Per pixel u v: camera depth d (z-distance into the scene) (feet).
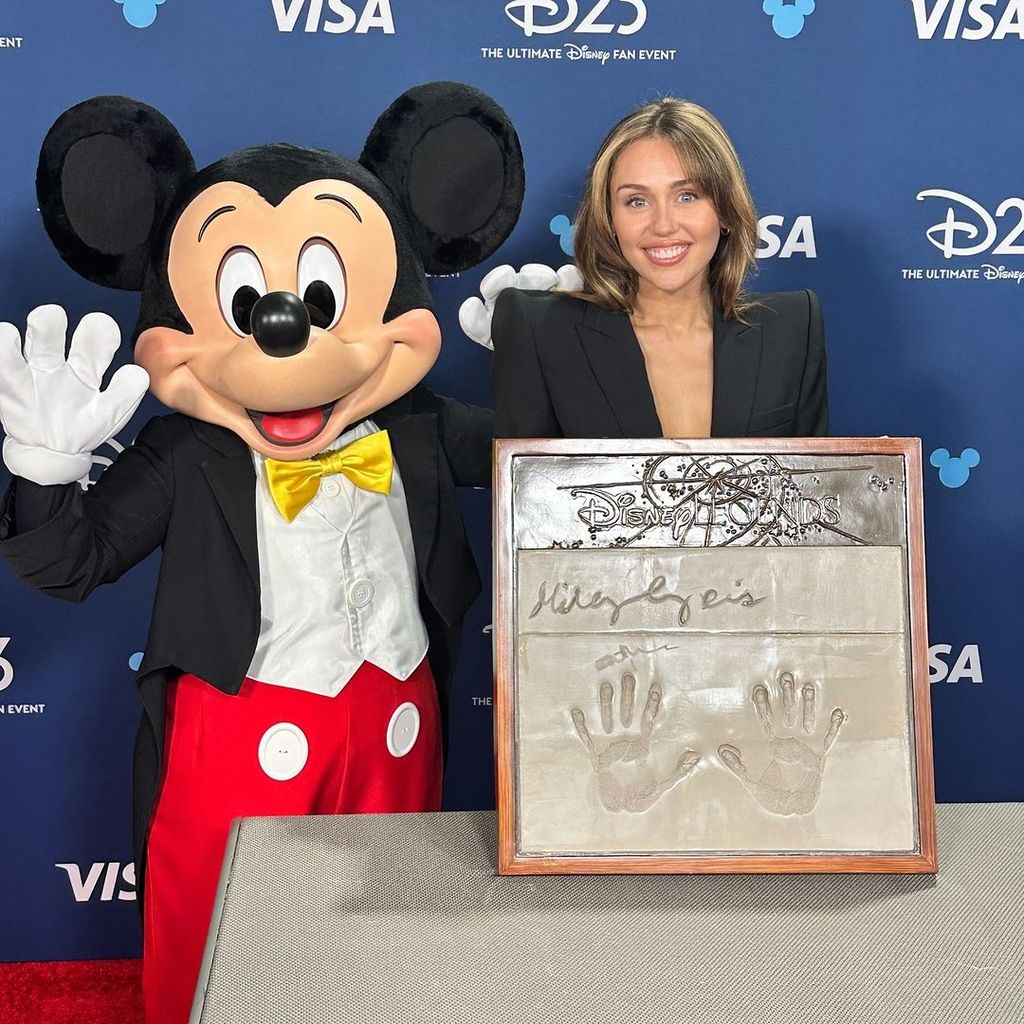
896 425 7.11
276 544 5.43
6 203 6.63
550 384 5.23
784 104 6.81
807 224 6.91
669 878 3.55
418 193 5.74
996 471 7.18
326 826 3.85
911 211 6.92
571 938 3.24
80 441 4.97
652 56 6.75
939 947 3.20
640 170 5.08
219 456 5.50
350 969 3.10
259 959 3.14
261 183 5.34
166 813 5.47
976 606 7.30
